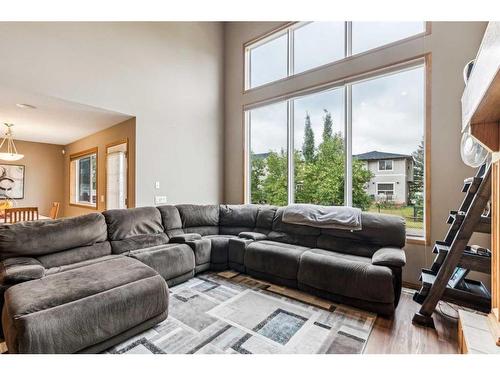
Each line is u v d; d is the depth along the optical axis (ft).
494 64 3.57
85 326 5.20
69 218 8.66
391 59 10.18
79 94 10.38
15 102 10.33
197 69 15.10
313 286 8.37
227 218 13.43
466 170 8.67
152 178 12.92
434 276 7.37
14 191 18.63
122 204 13.24
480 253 6.80
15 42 8.86
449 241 7.65
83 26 10.50
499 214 5.40
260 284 9.48
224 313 7.29
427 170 9.34
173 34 13.85
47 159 20.11
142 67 12.50
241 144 15.83
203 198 15.44
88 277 6.27
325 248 10.06
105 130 14.80
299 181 13.35
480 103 4.43
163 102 13.39
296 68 13.44
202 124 15.38
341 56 11.78
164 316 6.73
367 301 7.41
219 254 10.98
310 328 6.55
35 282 5.95
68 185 20.10
